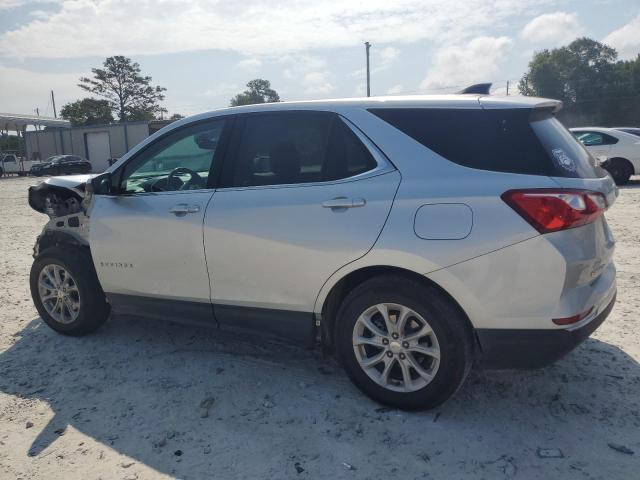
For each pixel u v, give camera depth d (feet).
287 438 10.18
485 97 10.73
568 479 8.81
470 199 9.74
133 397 11.87
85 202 14.38
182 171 12.96
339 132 11.23
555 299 9.44
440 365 10.16
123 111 268.82
